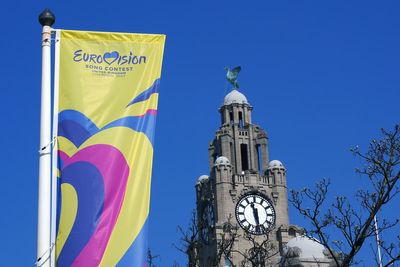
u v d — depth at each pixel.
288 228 176.75
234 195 180.50
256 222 178.12
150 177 29.94
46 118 29.94
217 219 175.88
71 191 29.30
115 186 29.45
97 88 30.73
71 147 29.92
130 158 29.97
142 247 28.95
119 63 31.16
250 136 191.62
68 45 31.06
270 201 181.25
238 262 163.25
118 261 28.61
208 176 189.88
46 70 30.48
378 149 42.12
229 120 195.00
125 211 29.25
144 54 31.44
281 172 185.50
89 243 28.62
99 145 29.94
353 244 41.03
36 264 28.69
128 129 30.34
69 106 30.38
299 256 147.38
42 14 30.88
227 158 188.38
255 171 184.75
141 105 30.75
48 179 29.44
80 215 28.95
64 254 28.59
